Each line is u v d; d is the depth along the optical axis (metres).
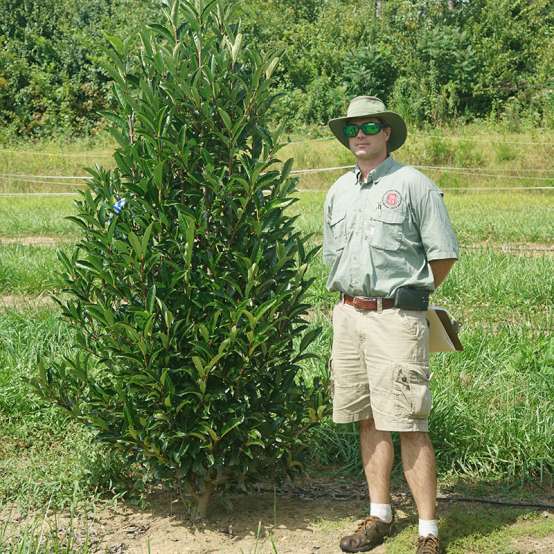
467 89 35.22
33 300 9.48
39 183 24.67
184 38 4.29
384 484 4.28
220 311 4.07
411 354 4.02
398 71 35.91
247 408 4.30
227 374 4.20
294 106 32.94
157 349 4.11
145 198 4.17
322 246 4.50
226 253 4.25
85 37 35.25
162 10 4.33
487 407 5.93
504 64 35.88
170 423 4.20
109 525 4.53
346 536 4.23
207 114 4.15
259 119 4.34
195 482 4.47
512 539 4.34
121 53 4.26
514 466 5.18
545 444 5.30
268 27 37.81
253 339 4.07
